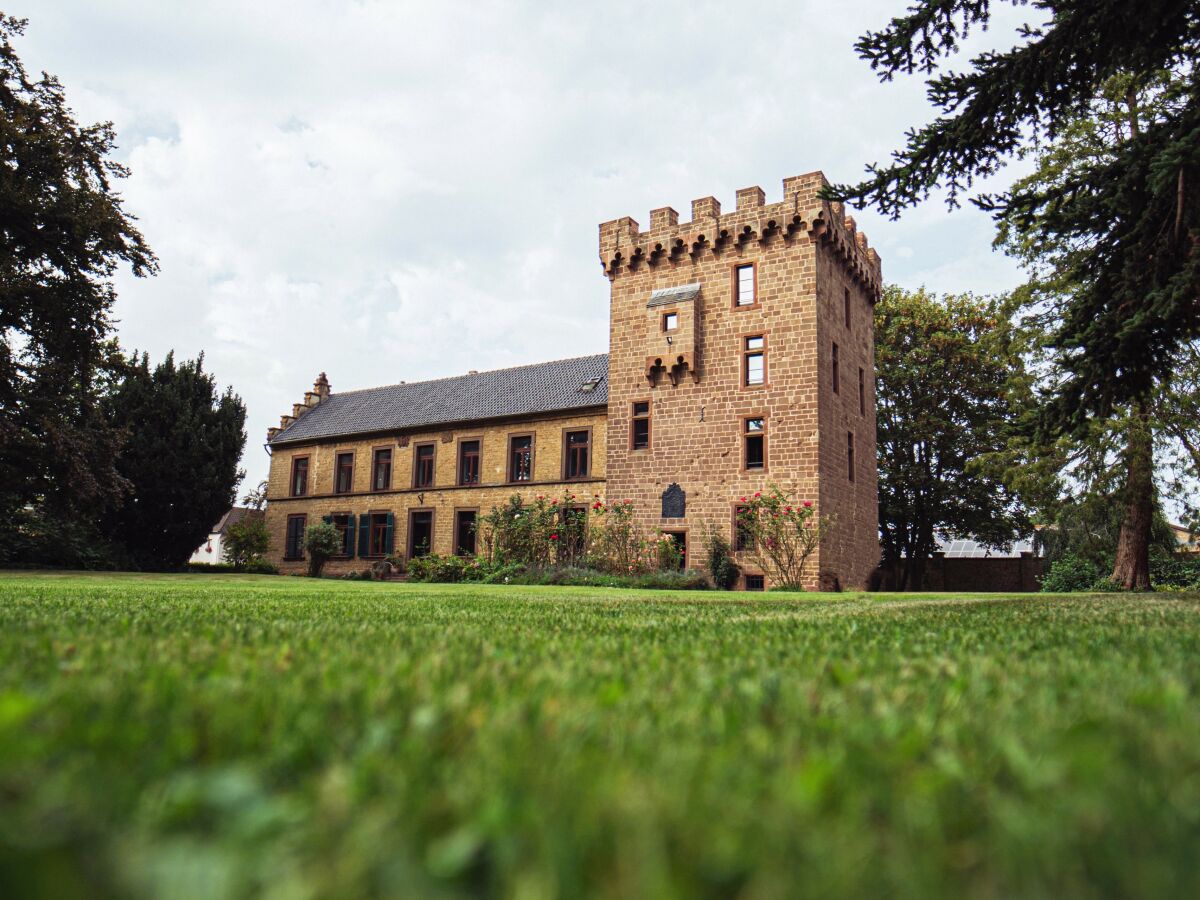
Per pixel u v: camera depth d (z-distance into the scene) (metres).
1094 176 7.66
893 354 35.03
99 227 21.94
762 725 1.45
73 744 1.13
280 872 0.71
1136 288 7.43
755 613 6.02
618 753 1.18
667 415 28.31
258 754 1.18
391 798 0.94
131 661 2.12
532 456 32.69
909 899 0.69
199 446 31.22
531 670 2.15
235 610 5.40
